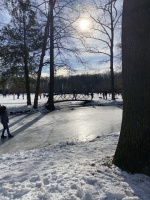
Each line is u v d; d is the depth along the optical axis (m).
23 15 21.88
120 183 4.30
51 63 24.62
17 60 24.16
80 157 6.32
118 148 5.29
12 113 20.81
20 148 9.64
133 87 5.06
